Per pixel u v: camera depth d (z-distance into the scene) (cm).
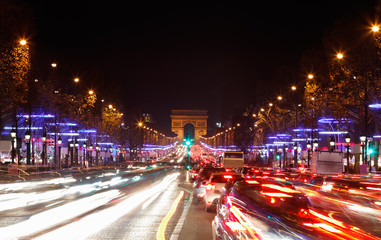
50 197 2603
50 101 5453
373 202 1820
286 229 864
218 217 1030
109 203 2259
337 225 1067
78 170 5081
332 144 4447
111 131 8656
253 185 1122
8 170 3944
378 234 1087
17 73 3812
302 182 3253
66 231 1329
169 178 5850
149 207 2112
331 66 4512
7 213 1789
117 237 1236
